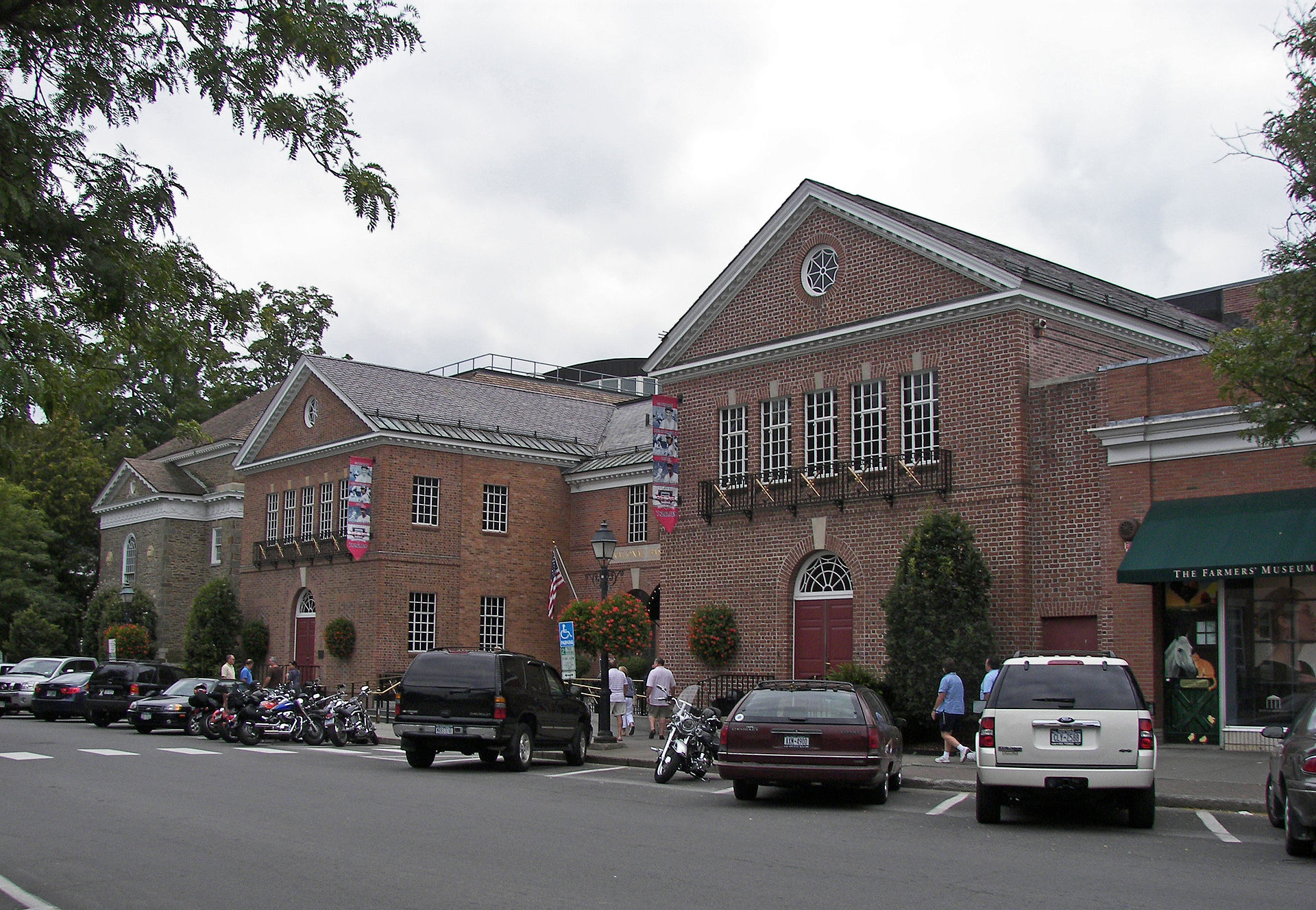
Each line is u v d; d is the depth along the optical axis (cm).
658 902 908
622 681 2867
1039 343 2494
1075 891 969
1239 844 1254
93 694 3294
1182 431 2184
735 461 3000
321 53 879
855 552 2678
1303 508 2009
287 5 865
